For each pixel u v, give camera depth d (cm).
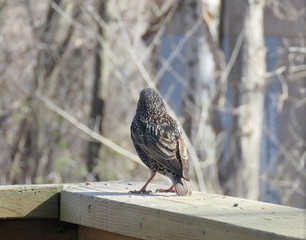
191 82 1562
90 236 587
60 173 1641
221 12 1596
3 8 1709
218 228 460
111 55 1520
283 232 428
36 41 1722
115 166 1630
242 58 1531
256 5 1533
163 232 500
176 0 1571
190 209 507
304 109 1809
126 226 531
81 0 1590
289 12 1694
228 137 1658
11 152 1695
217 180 1516
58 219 606
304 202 1717
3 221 596
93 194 575
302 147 1800
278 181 1573
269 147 1794
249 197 1548
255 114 1538
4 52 1706
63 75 1733
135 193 607
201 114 1516
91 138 1644
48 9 1731
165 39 1773
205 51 1570
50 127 1689
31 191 590
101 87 1714
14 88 1703
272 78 1714
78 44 1734
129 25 1689
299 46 1788
